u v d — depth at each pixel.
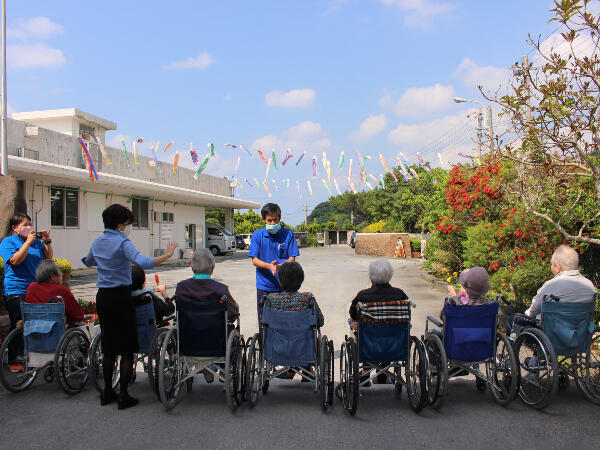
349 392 4.16
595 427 3.83
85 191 17.17
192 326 4.21
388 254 28.58
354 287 13.16
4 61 10.16
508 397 4.20
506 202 8.32
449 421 3.97
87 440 3.61
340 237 58.00
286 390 4.85
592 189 7.04
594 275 7.77
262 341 4.47
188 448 3.46
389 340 4.21
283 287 4.37
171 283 14.42
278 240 5.20
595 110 5.04
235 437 3.66
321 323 4.44
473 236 9.24
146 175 21.75
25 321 4.53
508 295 8.04
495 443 3.54
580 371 4.44
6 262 4.94
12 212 7.62
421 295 11.59
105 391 4.37
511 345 4.40
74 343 4.73
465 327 4.28
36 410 4.24
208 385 5.00
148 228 22.06
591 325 4.25
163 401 4.17
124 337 4.29
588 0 4.70
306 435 3.70
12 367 4.69
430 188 20.05
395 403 4.46
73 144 16.48
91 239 17.50
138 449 3.45
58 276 4.83
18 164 12.13
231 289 12.80
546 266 7.59
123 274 4.30
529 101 5.41
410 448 3.46
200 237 28.12
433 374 4.41
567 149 5.53
